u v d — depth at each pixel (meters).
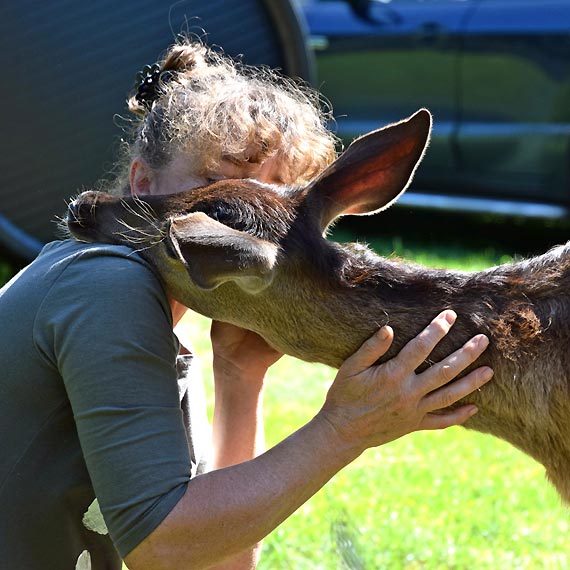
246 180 4.09
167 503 3.59
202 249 3.31
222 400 4.57
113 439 3.61
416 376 3.81
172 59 4.41
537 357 3.99
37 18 10.34
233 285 3.93
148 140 4.22
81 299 3.70
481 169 12.64
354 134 13.34
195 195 3.98
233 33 10.70
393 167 4.18
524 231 13.55
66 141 10.66
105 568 4.19
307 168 4.39
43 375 3.77
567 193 12.21
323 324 3.97
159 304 3.80
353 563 5.71
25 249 10.83
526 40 12.12
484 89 12.47
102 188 6.08
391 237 13.20
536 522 6.31
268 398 8.20
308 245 3.96
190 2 10.58
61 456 3.89
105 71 10.58
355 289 3.98
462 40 12.51
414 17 12.90
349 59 13.29
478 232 13.50
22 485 3.87
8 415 3.83
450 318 3.89
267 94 4.27
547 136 12.10
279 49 10.88
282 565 5.80
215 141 4.11
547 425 4.02
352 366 3.84
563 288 4.06
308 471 3.74
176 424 3.70
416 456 7.19
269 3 10.57
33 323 3.76
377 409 3.79
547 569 5.86
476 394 4.04
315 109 4.73
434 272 4.10
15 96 10.45
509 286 4.08
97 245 3.90
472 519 6.33
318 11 13.65
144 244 3.93
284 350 4.07
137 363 3.65
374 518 6.27
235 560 4.55
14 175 10.66
